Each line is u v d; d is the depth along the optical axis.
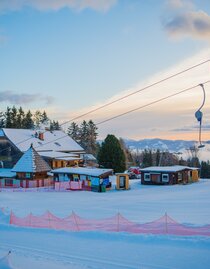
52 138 81.50
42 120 143.12
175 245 16.23
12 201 38.53
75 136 126.81
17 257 15.54
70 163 74.12
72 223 22.94
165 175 56.91
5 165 72.25
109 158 67.31
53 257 15.44
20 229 21.14
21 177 56.75
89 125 125.19
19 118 127.69
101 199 41.12
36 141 76.19
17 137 74.19
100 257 15.20
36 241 18.39
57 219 24.45
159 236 17.44
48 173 61.47
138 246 16.48
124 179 52.66
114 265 14.14
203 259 14.32
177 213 29.06
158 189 51.22
